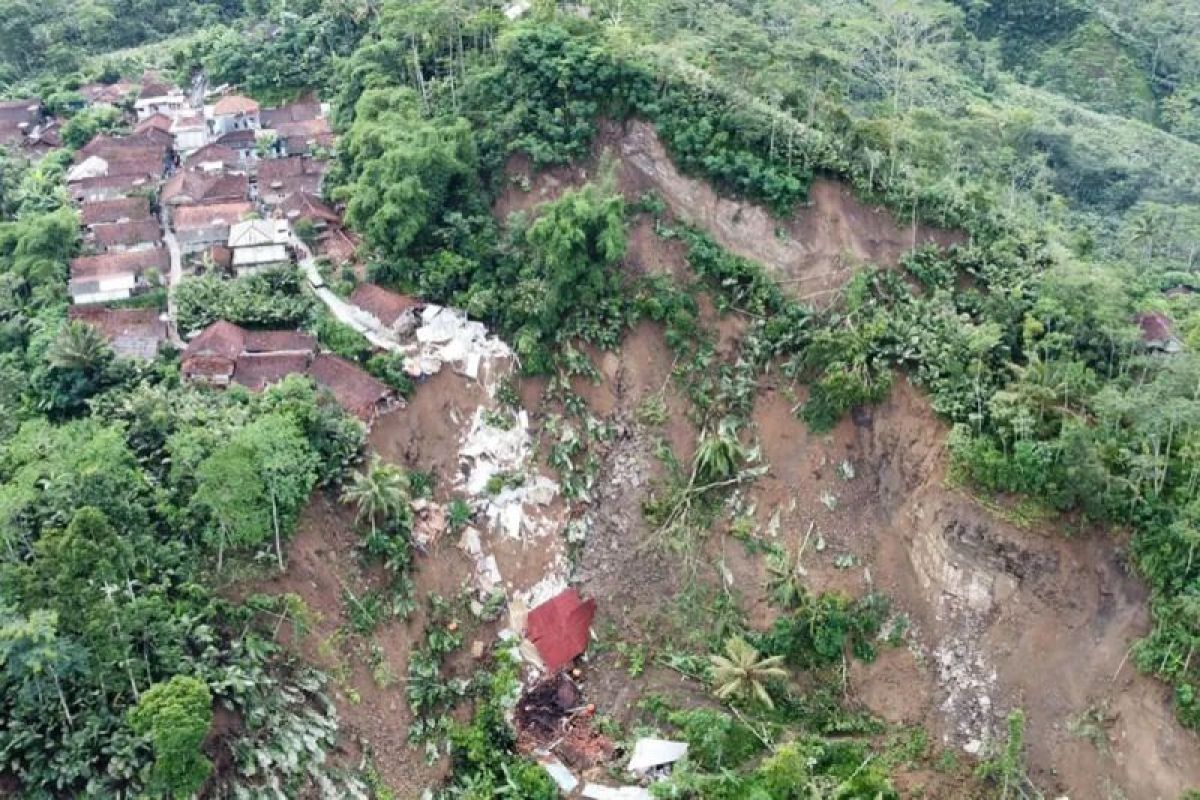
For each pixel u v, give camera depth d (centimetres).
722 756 6159
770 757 6128
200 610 5612
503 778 6022
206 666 5391
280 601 5875
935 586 6775
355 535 6444
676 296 7681
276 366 7069
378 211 7781
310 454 6347
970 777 6259
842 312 7650
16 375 6931
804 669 6612
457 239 7888
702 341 7638
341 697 5916
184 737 4741
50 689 4953
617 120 8250
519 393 7450
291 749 5441
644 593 6912
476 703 6372
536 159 8081
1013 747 6228
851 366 7231
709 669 6544
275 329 7556
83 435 6134
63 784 4797
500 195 8181
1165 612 6253
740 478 7181
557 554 7075
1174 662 6141
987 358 7238
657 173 8150
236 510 5803
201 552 5856
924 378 7156
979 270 7862
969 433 6888
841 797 5981
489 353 7494
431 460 7144
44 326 7444
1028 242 8044
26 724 4897
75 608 5088
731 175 7981
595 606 6900
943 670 6575
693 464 7275
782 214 7969
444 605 6625
